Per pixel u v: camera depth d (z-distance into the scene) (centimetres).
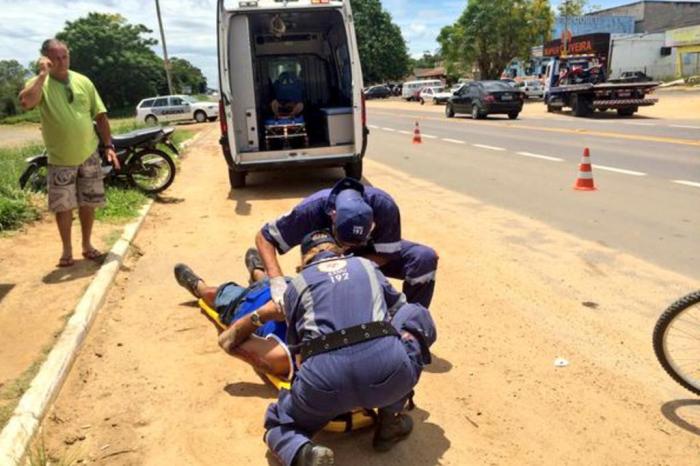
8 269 589
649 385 385
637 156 1312
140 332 470
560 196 941
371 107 4662
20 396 363
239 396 382
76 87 575
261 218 845
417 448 330
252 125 1013
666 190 955
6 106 5506
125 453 329
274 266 367
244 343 390
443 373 404
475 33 5062
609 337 451
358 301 294
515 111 2684
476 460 320
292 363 316
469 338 452
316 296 295
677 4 6800
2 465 298
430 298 419
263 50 1238
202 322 486
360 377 283
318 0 973
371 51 7512
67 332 444
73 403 376
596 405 365
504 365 412
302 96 1212
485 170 1220
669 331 364
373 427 346
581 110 2573
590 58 2920
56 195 574
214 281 586
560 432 341
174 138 2066
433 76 9044
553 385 387
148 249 693
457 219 808
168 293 551
